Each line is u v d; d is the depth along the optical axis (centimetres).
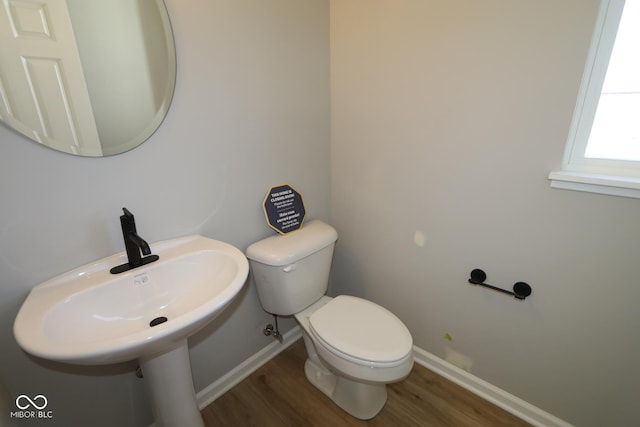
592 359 111
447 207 132
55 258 91
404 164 141
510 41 102
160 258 104
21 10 77
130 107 98
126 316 95
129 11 93
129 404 117
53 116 85
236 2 115
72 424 104
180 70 106
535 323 120
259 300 155
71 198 91
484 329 135
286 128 145
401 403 141
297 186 158
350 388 133
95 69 90
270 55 131
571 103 95
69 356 63
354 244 175
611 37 88
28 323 72
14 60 78
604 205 96
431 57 121
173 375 103
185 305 103
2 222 81
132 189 103
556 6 92
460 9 109
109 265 99
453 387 149
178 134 110
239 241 139
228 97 121
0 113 77
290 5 133
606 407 112
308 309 149
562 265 109
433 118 126
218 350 144
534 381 127
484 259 127
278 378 156
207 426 133
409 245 150
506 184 114
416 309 157
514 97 105
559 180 101
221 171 126
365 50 140
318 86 154
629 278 97
